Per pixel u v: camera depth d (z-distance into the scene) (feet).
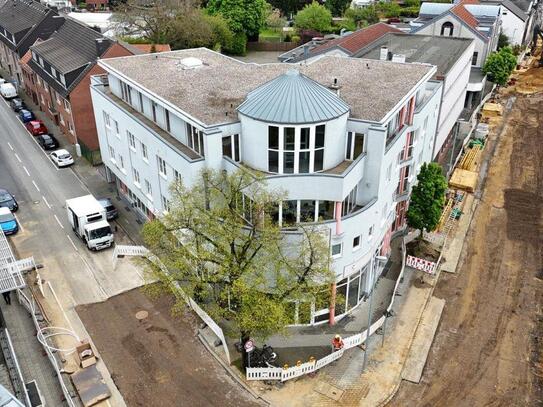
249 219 110.73
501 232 155.53
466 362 108.68
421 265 136.26
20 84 274.36
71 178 184.44
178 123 121.29
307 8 382.83
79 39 214.07
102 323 118.11
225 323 117.19
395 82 131.95
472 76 254.27
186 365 106.93
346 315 121.49
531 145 218.59
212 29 328.08
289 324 116.88
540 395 100.83
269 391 100.94
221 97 123.75
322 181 103.55
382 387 102.27
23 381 99.19
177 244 107.76
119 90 152.05
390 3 441.68
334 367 106.83
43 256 142.20
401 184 142.00
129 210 164.45
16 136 217.56
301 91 104.53
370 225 115.03
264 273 102.73
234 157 112.57
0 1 320.91
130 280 132.67
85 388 100.17
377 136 107.24
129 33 313.53
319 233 100.53
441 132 176.86
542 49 354.95
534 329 117.70
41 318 119.14
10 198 163.94
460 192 175.63
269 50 377.71
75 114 189.57
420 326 118.21
